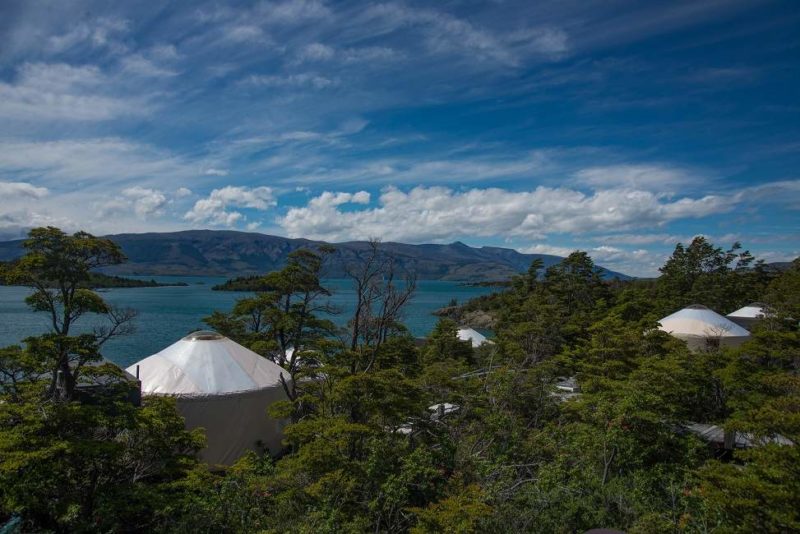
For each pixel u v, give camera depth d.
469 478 14.86
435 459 15.05
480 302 91.50
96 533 9.69
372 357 18.70
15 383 11.32
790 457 9.89
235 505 11.20
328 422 13.77
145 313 97.06
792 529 9.30
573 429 17.84
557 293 50.84
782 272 64.25
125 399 13.94
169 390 19.23
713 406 22.56
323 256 26.11
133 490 10.44
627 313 39.47
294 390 20.00
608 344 24.55
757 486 9.70
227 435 19.94
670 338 25.55
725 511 10.56
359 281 20.88
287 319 25.06
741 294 61.19
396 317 22.00
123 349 51.56
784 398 11.05
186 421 19.19
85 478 10.78
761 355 20.75
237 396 20.02
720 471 10.98
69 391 10.84
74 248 10.30
